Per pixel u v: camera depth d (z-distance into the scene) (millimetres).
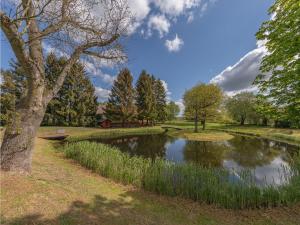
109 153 7918
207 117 28688
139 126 36688
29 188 3766
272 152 14273
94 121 33406
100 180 5785
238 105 44500
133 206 4188
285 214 4035
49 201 3520
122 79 31391
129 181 5824
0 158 4348
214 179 5148
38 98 4594
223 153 13914
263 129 31609
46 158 8000
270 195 4543
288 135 22500
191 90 28141
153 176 5551
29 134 4574
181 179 5363
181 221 3742
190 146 16797
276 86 5586
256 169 9766
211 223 3752
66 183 4766
